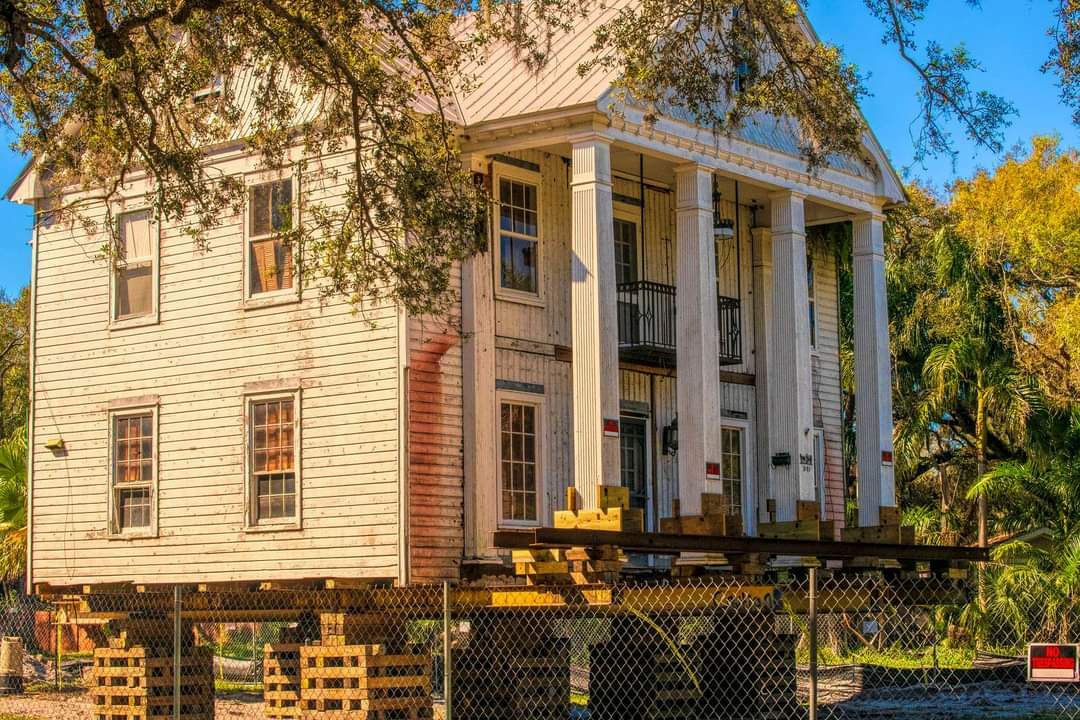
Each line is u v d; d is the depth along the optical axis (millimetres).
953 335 34094
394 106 18203
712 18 18609
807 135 19375
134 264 22359
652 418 23281
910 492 42031
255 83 21297
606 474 18250
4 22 16906
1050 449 32719
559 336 21422
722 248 24750
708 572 19406
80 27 18078
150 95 18797
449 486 19359
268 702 20500
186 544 21109
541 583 17203
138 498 21906
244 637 33188
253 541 20344
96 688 20188
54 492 22797
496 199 20484
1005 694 22188
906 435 34312
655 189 23766
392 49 18281
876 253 24078
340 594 19172
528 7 21109
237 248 21094
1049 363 33812
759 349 25062
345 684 17922
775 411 21891
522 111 19344
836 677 25344
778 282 22156
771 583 18062
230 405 20891
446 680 13328
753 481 24609
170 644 20438
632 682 19594
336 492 19516
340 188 20016
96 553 22156
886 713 19719
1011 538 32781
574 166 18984
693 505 19469
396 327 19172
